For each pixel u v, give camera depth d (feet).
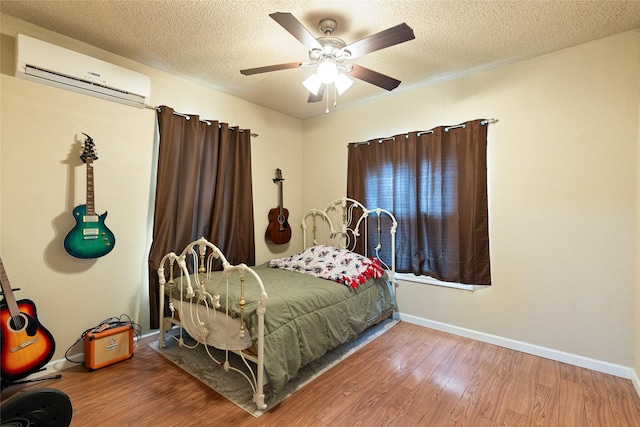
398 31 5.42
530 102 8.60
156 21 7.02
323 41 6.65
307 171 13.92
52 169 7.49
